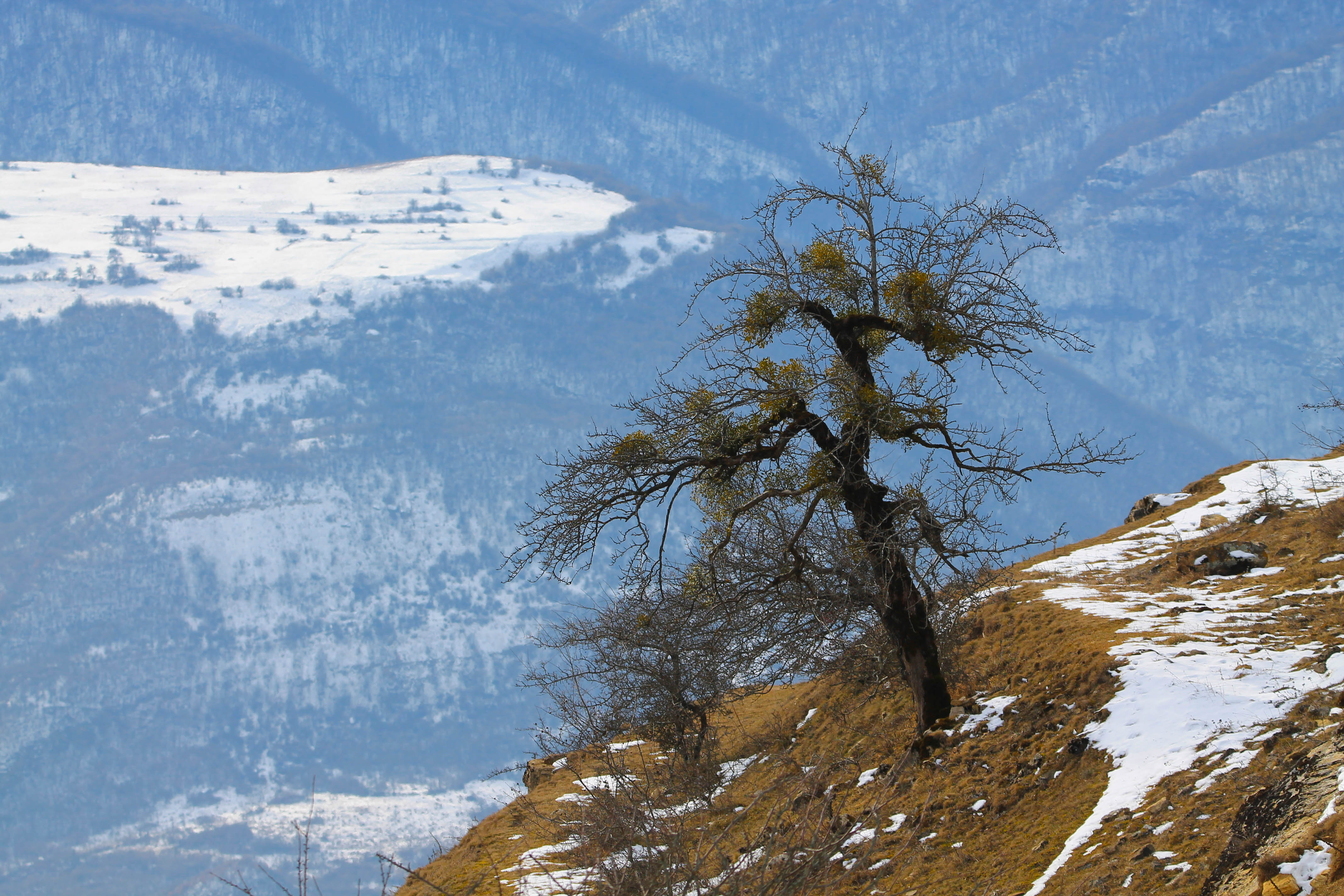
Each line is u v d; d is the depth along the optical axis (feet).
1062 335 56.44
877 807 33.73
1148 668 55.16
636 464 56.90
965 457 58.23
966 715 62.08
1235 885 31.91
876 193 58.49
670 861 30.40
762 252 59.36
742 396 57.26
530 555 57.06
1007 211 56.95
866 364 58.90
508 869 60.23
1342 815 29.45
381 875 23.82
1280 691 47.88
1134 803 42.98
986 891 42.65
